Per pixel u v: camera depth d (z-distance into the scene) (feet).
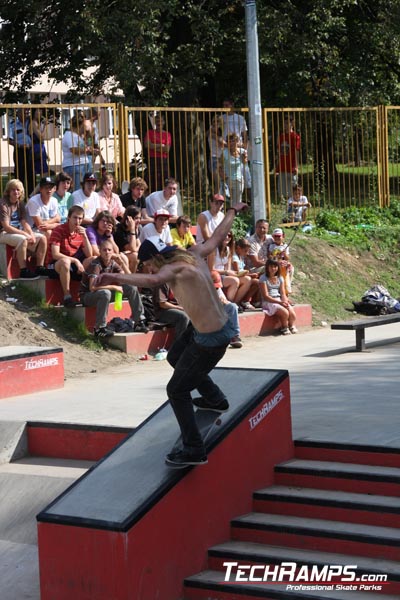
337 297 61.36
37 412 35.42
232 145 66.28
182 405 24.89
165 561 24.39
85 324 48.19
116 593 23.36
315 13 79.00
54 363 41.06
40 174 60.08
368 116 75.36
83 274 48.42
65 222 51.29
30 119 55.77
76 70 82.99
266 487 27.78
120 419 33.04
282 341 51.78
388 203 76.23
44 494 30.27
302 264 63.67
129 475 25.53
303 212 69.87
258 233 56.80
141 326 48.24
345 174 74.84
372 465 27.40
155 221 51.80
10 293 49.24
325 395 35.50
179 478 24.84
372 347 48.34
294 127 69.92
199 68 77.71
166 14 80.38
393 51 85.10
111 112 65.16
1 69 85.76
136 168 63.87
